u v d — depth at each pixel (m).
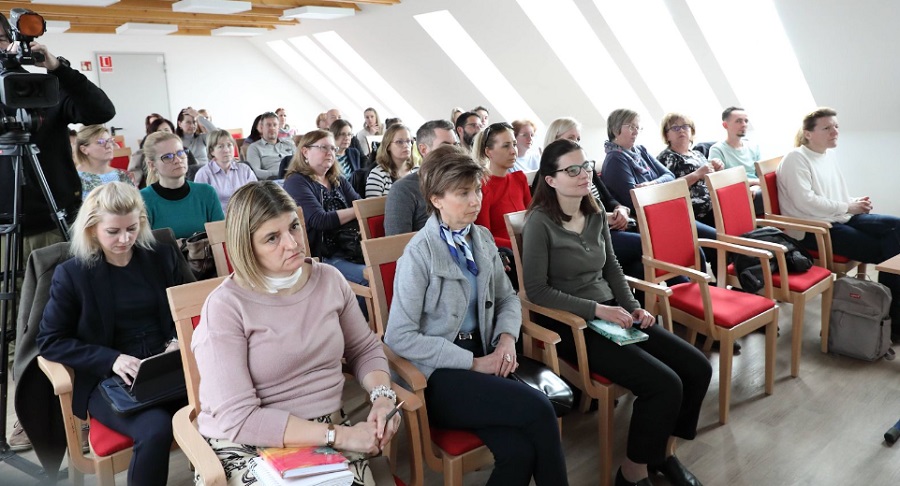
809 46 4.75
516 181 3.21
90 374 1.87
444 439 1.73
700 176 3.70
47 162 2.54
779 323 3.50
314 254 3.14
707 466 2.23
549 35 6.57
